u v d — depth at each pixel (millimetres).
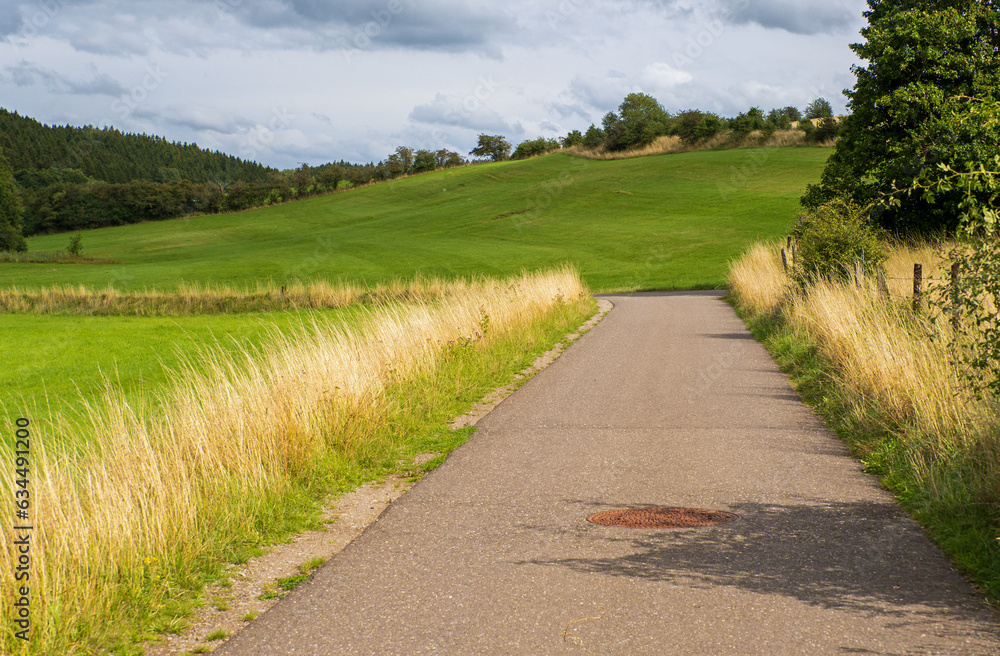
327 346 9547
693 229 62250
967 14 29031
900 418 7430
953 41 28984
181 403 7223
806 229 17625
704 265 48094
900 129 31172
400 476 7137
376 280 50250
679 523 5508
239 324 25984
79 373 17406
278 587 4664
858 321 10656
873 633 3762
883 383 8086
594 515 5766
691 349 14797
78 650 3922
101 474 5445
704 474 6762
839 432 8031
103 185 122000
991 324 7840
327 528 5742
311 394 7898
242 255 72250
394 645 3818
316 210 117875
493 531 5484
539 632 3879
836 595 4207
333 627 4066
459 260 58031
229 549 5184
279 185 132625
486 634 3885
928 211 28000
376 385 9094
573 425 8898
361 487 6809
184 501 5387
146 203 121625
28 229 118750
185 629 4141
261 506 5883
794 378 11234
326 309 29594
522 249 61844
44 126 190750
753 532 5266
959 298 5312
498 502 6184
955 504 5320
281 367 8570
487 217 86250
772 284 20422
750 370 12164
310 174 135125
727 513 5699
